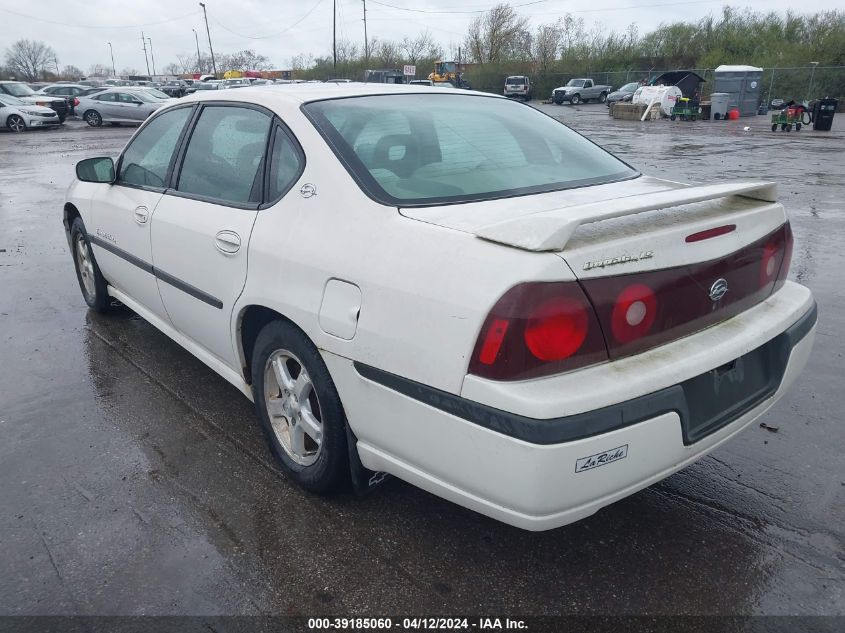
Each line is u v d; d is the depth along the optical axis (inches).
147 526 106.0
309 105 113.9
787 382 100.9
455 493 83.9
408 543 101.7
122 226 157.6
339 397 97.2
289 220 104.7
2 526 106.1
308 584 93.8
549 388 74.9
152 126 157.8
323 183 101.7
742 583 93.7
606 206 81.2
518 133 122.0
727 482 117.1
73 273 250.2
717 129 939.3
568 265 75.0
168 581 94.3
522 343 74.2
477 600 90.9
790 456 125.0
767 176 471.8
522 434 73.5
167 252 136.3
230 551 100.3
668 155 612.4
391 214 92.3
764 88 1517.0
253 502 111.8
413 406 84.0
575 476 75.3
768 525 105.7
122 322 197.2
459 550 100.3
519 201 97.4
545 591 92.4
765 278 99.0
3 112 927.0
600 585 93.4
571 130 133.7
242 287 112.7
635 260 79.7
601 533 104.1
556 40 2428.6
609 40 2325.3
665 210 92.4
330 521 106.7
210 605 90.3
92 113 1037.2
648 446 79.7
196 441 131.0
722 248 89.3
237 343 119.6
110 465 123.0
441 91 131.1
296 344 104.0
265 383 115.6
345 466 105.1
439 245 83.5
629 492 81.7
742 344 89.0
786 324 98.1
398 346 84.6
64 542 102.3
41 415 141.6
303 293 99.1
